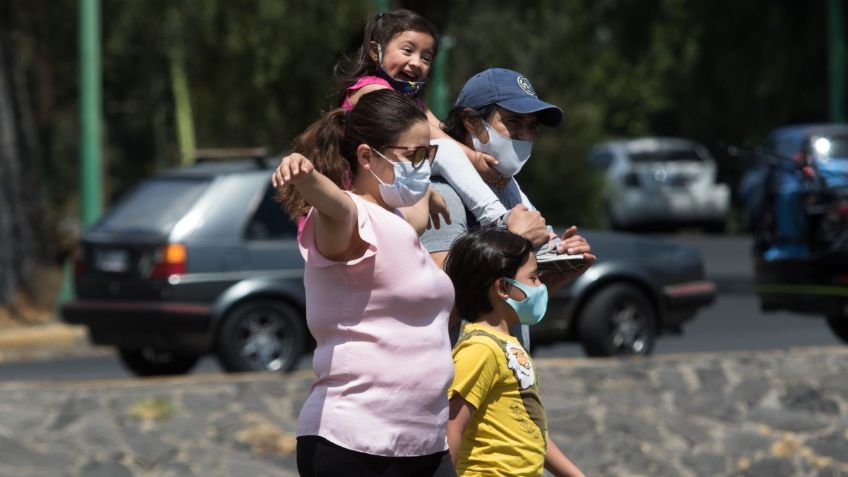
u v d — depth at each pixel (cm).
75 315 2838
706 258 5975
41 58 5816
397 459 1001
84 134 4188
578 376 2256
